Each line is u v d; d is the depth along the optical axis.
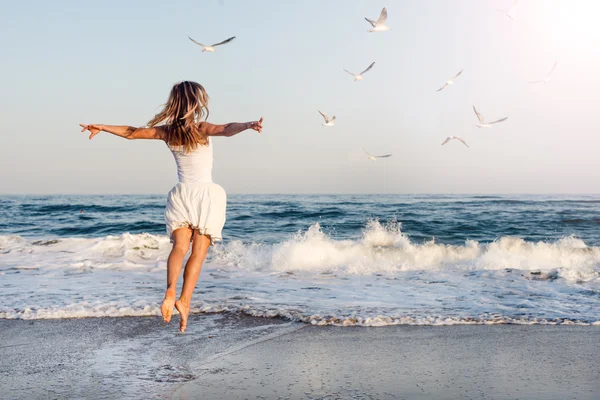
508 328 4.83
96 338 4.52
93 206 32.22
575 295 6.41
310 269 8.61
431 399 3.09
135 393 3.20
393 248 10.20
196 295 6.45
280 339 4.50
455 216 21.58
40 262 9.09
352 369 3.66
